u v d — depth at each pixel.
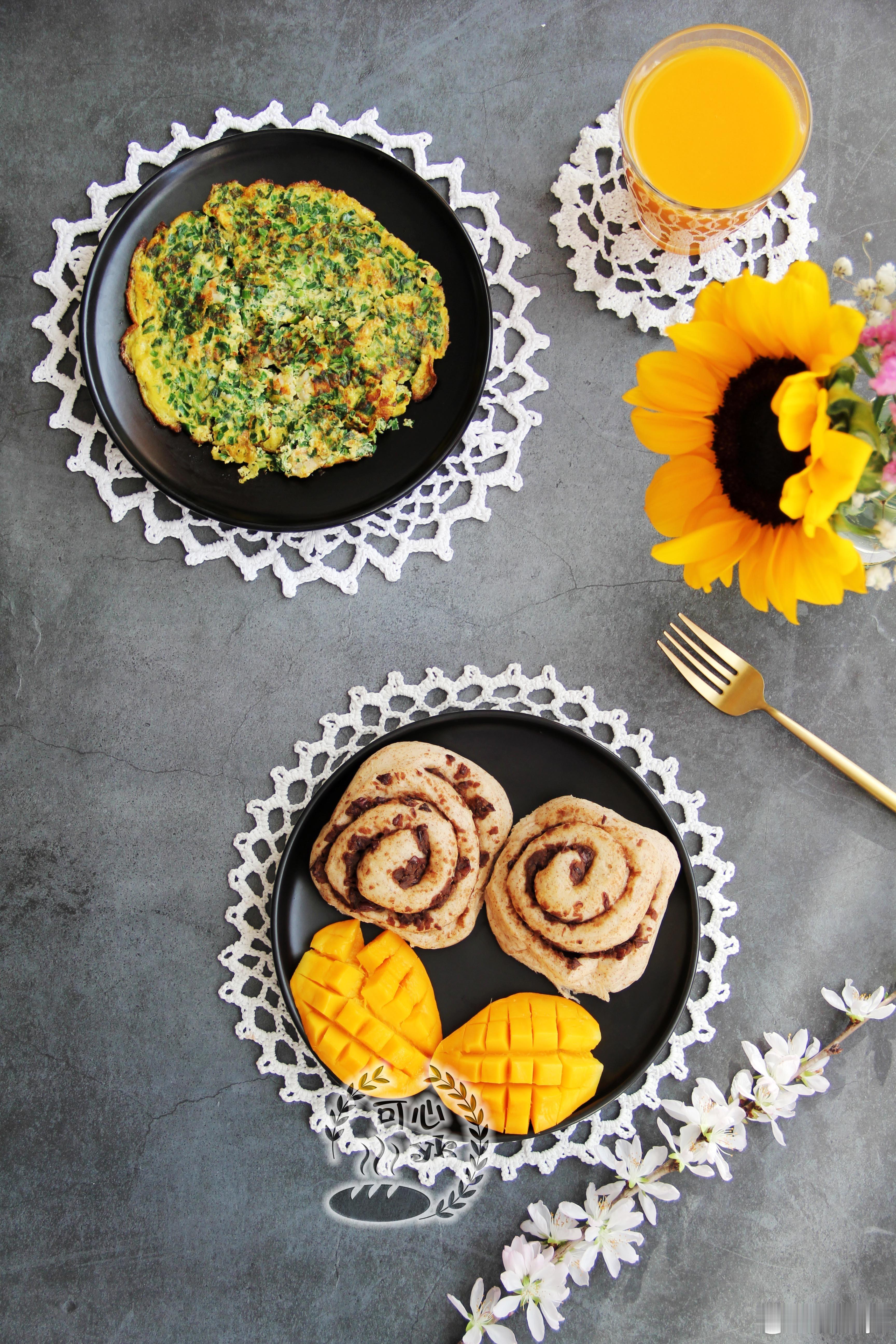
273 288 0.74
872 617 0.77
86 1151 0.77
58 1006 0.77
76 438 0.77
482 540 0.77
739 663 0.76
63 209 0.77
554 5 0.77
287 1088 0.76
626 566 0.77
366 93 0.77
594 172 0.76
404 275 0.74
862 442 0.55
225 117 0.77
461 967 0.75
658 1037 0.73
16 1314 0.76
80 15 0.77
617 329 0.77
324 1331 0.76
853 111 0.77
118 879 0.77
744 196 0.71
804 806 0.77
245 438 0.74
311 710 0.77
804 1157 0.77
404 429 0.74
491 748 0.74
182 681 0.78
